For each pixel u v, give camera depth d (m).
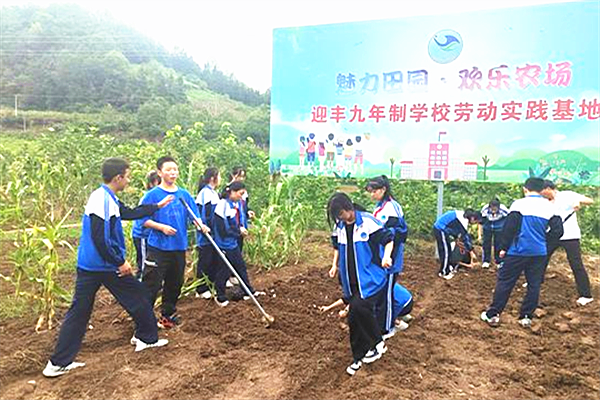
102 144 12.80
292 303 5.91
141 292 4.42
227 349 4.60
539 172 7.19
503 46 7.26
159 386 3.92
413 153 8.01
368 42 8.19
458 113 7.62
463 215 7.21
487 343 4.87
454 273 7.39
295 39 8.77
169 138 12.24
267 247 7.56
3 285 6.30
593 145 6.85
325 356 4.48
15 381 3.99
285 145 9.05
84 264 4.07
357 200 9.94
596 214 9.59
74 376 4.04
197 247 6.16
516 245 5.16
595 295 6.36
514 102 7.27
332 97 8.57
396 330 5.14
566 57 6.92
